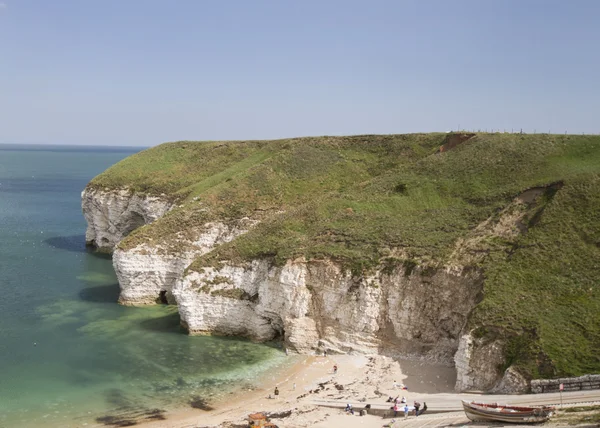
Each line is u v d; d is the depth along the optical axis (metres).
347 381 43.94
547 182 54.00
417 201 62.03
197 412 38.38
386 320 48.97
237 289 55.66
